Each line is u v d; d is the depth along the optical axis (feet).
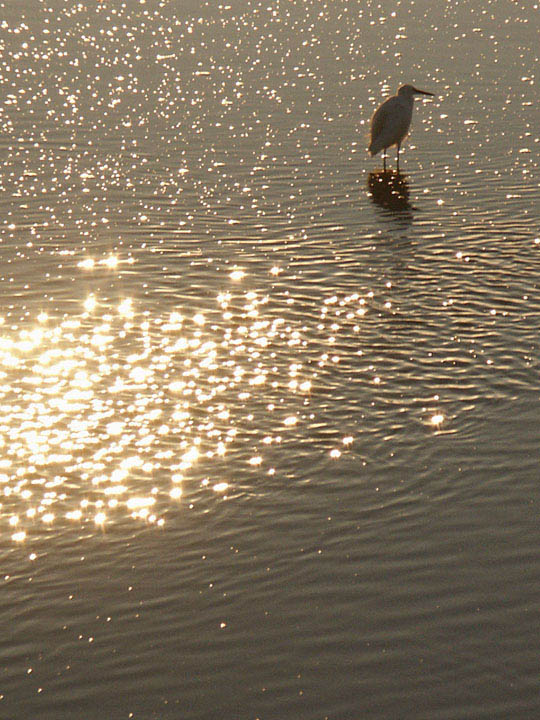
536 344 51.85
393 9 151.43
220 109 98.68
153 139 89.15
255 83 108.58
